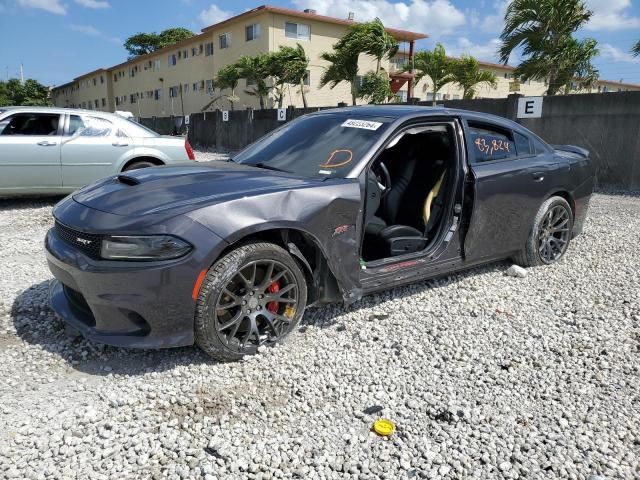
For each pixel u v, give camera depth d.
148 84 46.09
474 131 4.27
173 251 2.76
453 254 4.09
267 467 2.23
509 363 3.17
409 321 3.74
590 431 2.53
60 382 2.88
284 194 3.13
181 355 3.16
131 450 2.31
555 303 4.16
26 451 2.29
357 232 3.43
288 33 30.19
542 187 4.73
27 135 7.50
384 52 22.22
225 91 34.97
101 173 7.88
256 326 3.12
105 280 2.78
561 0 13.95
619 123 10.29
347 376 2.99
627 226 7.01
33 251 5.47
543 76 15.44
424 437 2.47
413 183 4.23
